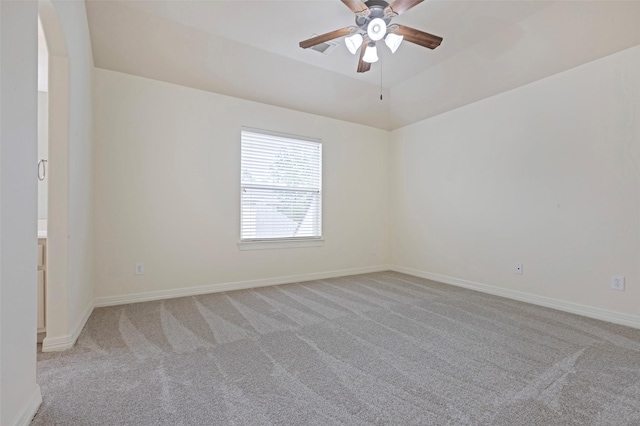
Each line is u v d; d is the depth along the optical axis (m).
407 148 4.63
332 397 1.47
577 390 1.53
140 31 2.74
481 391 1.52
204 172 3.42
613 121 2.54
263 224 3.82
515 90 3.25
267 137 3.85
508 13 2.55
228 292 3.46
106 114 2.94
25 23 1.22
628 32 2.35
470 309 2.88
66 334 1.99
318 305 2.98
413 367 1.77
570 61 2.74
